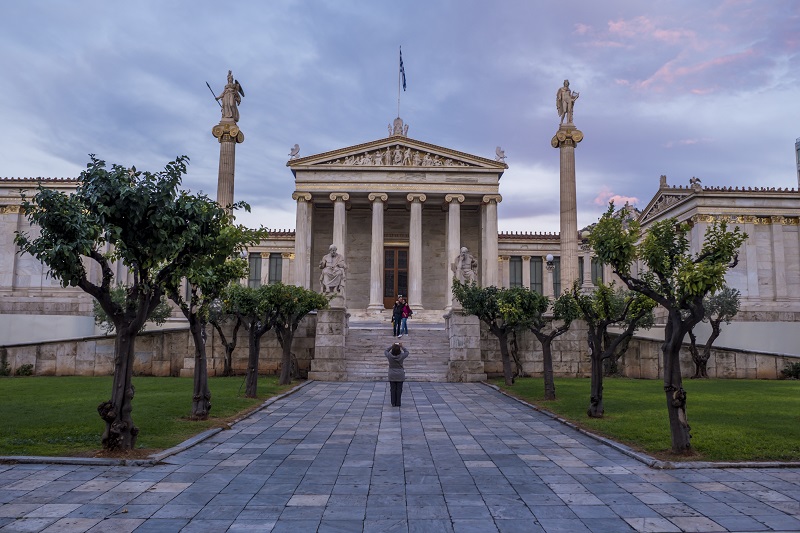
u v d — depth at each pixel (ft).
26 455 38.99
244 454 41.86
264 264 223.71
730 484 33.88
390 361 69.72
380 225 177.27
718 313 128.47
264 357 112.27
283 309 85.05
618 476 35.83
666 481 34.60
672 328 42.91
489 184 179.93
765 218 162.71
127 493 31.32
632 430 49.98
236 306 75.77
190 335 112.47
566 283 147.13
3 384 89.30
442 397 79.15
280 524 26.63
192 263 45.03
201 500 30.17
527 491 32.42
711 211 161.58
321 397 78.23
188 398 69.77
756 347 145.69
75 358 112.27
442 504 29.91
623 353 116.88
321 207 192.85
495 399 77.20
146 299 42.52
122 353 41.42
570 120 153.89
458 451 43.34
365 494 31.63
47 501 29.68
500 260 224.94
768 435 46.57
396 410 66.13
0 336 150.71
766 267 160.66
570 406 67.26
